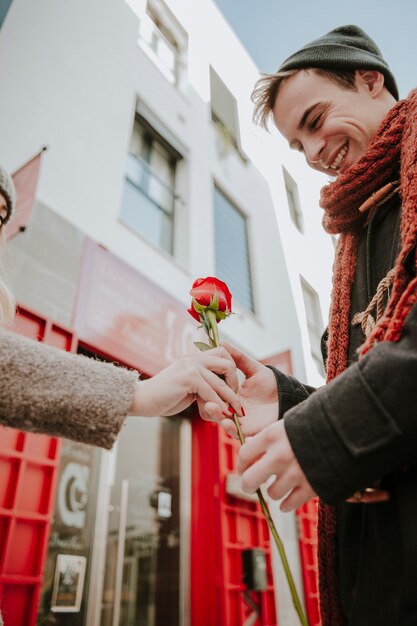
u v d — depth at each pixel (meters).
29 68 3.50
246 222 6.46
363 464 0.48
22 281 2.81
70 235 3.29
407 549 0.51
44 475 2.61
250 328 5.32
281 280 6.35
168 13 6.14
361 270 0.86
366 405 0.49
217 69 6.79
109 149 4.07
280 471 0.53
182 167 5.50
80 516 2.89
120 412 0.69
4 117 3.13
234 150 6.72
